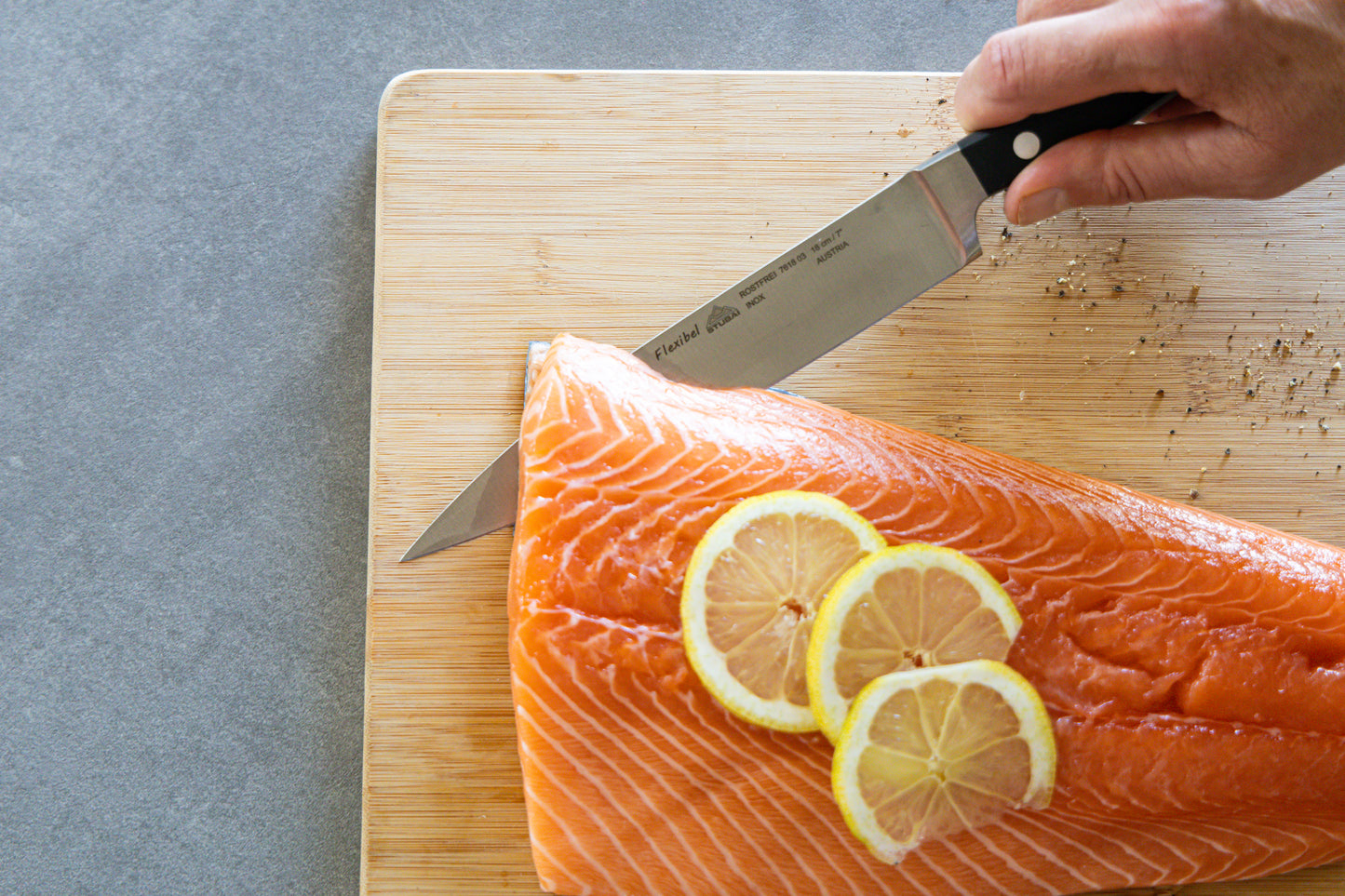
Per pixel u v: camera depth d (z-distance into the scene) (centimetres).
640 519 56
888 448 58
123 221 66
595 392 57
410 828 61
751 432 57
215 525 65
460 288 62
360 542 65
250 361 66
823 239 59
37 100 66
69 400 65
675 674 55
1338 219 63
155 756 64
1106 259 63
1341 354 63
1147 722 56
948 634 55
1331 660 56
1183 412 63
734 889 57
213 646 64
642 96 63
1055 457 63
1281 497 63
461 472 62
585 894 58
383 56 67
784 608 55
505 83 63
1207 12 55
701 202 63
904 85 63
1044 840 56
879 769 54
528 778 57
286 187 66
